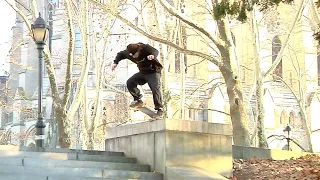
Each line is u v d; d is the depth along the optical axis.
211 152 13.54
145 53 13.02
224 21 22.30
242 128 22.41
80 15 31.50
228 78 22.67
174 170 12.40
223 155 13.73
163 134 12.98
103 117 46.41
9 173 10.67
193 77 65.25
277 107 69.25
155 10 31.67
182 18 21.50
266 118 68.06
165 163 12.79
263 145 29.55
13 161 11.12
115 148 15.23
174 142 13.00
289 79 66.12
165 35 41.34
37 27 19.48
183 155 13.09
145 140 13.75
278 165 16.09
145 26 37.25
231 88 22.64
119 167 12.75
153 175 12.48
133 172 12.13
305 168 15.39
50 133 53.94
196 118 63.56
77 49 58.09
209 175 12.23
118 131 15.14
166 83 31.73
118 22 53.16
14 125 63.12
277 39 66.38
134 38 52.78
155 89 13.11
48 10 62.50
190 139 13.25
